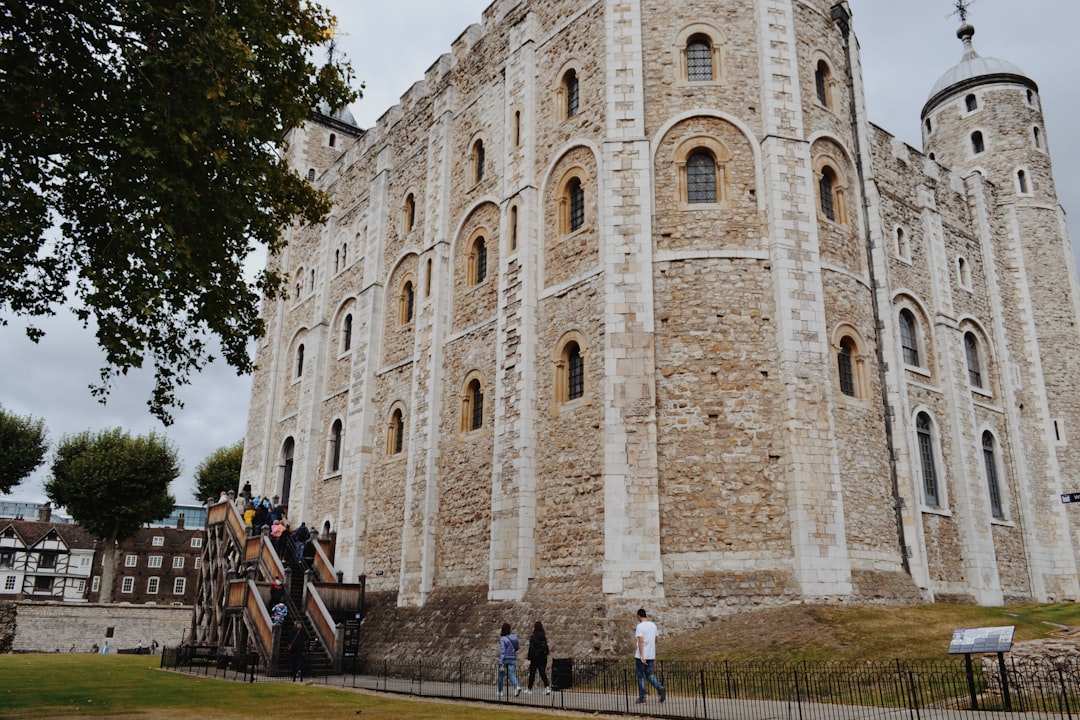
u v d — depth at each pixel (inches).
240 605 776.3
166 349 568.1
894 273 1005.8
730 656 556.7
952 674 455.2
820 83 837.2
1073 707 381.7
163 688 562.9
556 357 767.7
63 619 1486.2
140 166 486.0
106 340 483.5
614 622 620.7
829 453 681.6
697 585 640.4
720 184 749.9
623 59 783.7
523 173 855.1
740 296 716.7
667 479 675.4
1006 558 1034.1
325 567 871.1
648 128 768.3
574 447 724.0
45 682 598.2
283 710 448.5
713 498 668.7
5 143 458.6
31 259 504.4
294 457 1228.5
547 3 893.8
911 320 1021.8
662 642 609.9
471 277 938.7
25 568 2807.6
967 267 1155.3
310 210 625.9
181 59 469.7
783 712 420.8
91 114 486.3
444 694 551.5
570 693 543.2
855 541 689.6
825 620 576.4
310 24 561.3
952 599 892.0
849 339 757.9
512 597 729.0
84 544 2891.2
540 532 737.0
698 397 692.1
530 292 808.3
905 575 722.8
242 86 503.2
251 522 901.2
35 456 1627.7
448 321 954.1
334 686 606.9
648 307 712.4
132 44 471.8
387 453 1016.9
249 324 590.2
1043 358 1186.0
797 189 743.7
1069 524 1112.8
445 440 909.2
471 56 1019.9
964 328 1101.7
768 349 705.0
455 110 1033.5
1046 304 1211.2
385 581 954.1
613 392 695.1
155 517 1686.8
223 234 544.1
